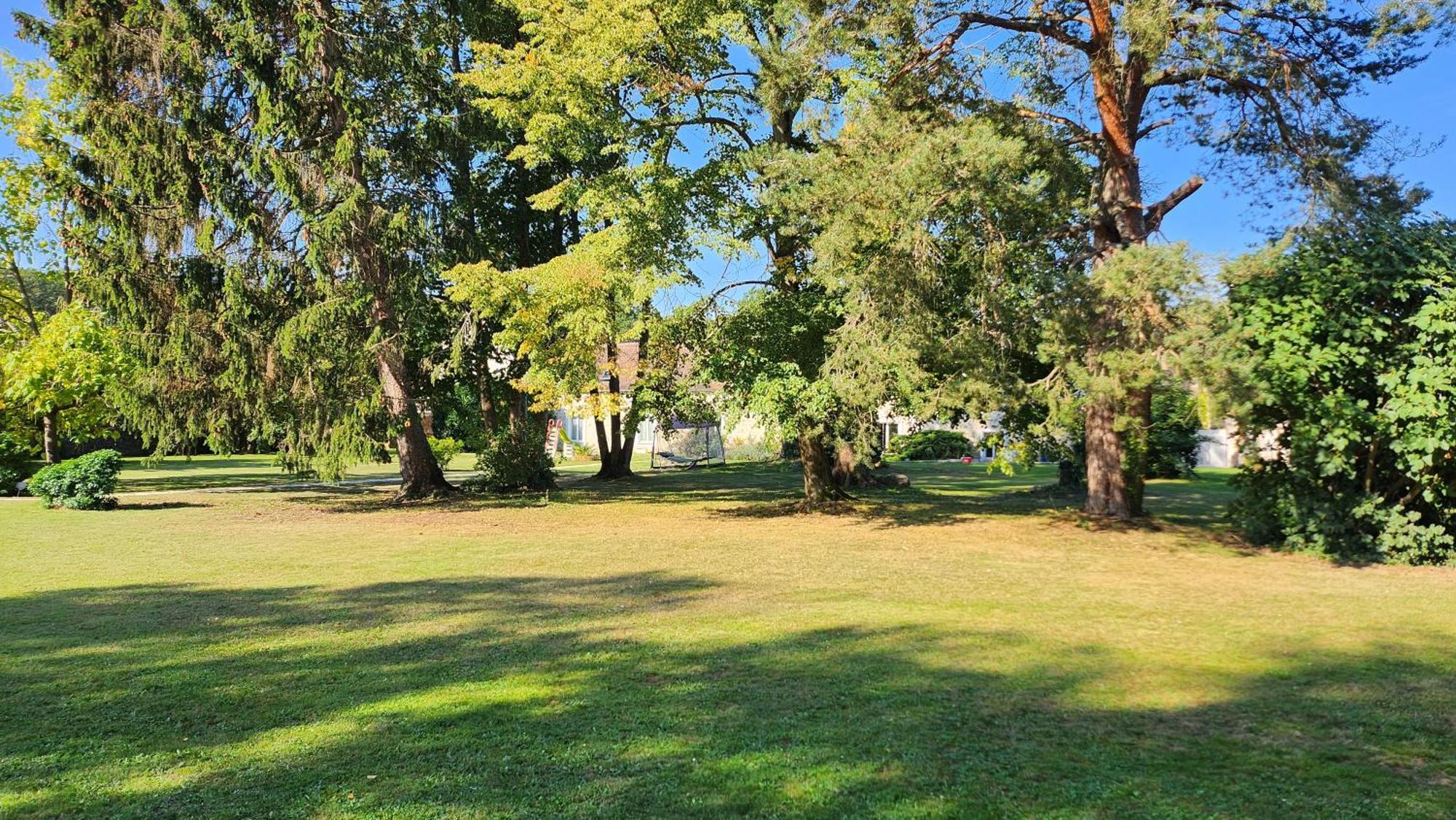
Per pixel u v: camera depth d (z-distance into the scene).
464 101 21.78
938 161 11.80
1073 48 14.43
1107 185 14.49
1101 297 11.36
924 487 24.95
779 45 15.64
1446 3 11.23
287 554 13.02
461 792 4.29
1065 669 6.41
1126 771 4.52
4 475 23.59
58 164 20.41
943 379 13.41
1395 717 5.35
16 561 12.27
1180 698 5.73
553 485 25.53
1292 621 7.93
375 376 21.14
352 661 6.78
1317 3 11.95
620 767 4.59
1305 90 12.98
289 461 21.03
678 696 5.82
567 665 6.62
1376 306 10.44
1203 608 8.57
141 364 20.05
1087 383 11.18
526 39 22.80
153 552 13.18
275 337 19.83
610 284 16.78
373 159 19.98
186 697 5.89
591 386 18.25
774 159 13.63
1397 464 10.44
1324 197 12.17
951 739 4.98
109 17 19.20
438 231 21.50
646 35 17.00
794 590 9.75
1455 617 8.06
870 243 13.07
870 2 13.24
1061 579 10.27
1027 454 13.74
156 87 19.23
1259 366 10.46
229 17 19.39
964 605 8.80
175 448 21.86
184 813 4.07
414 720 5.37
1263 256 10.56
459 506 21.06
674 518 17.84
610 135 18.19
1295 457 10.99
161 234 19.38
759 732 5.10
